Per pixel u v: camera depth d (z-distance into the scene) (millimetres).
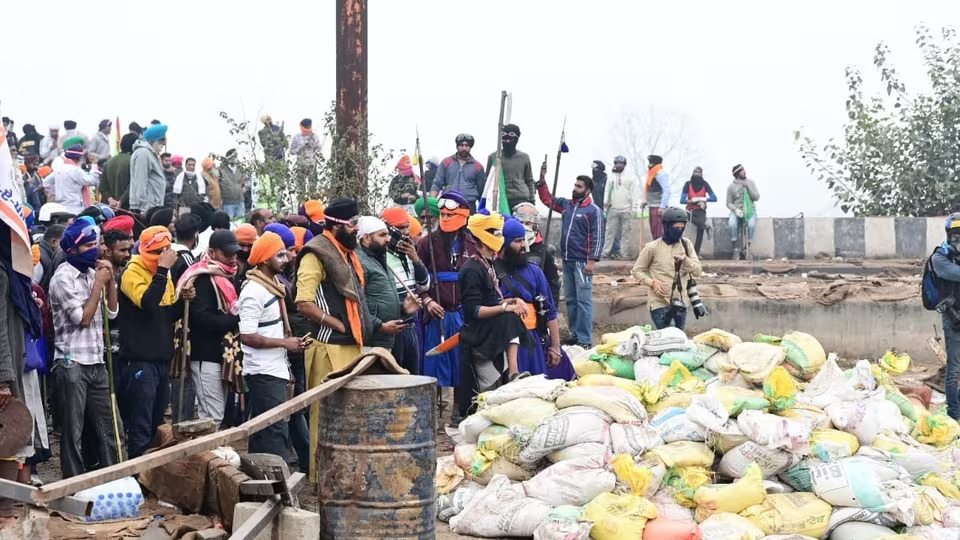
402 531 6773
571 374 10727
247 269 10078
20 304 6715
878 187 24312
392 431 6758
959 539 8078
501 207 15203
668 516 7988
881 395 9594
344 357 8742
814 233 22016
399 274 10750
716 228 22281
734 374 9344
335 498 6816
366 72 14320
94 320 8461
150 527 6902
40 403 7672
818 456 8406
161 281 8891
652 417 8977
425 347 11383
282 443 8664
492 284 10562
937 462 8961
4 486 5211
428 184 19766
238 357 9203
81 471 8414
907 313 17219
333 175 14242
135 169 15969
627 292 18031
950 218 12703
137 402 8977
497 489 8391
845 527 8078
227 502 6871
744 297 17703
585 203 15516
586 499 8062
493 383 10633
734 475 8406
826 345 17422
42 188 18938
